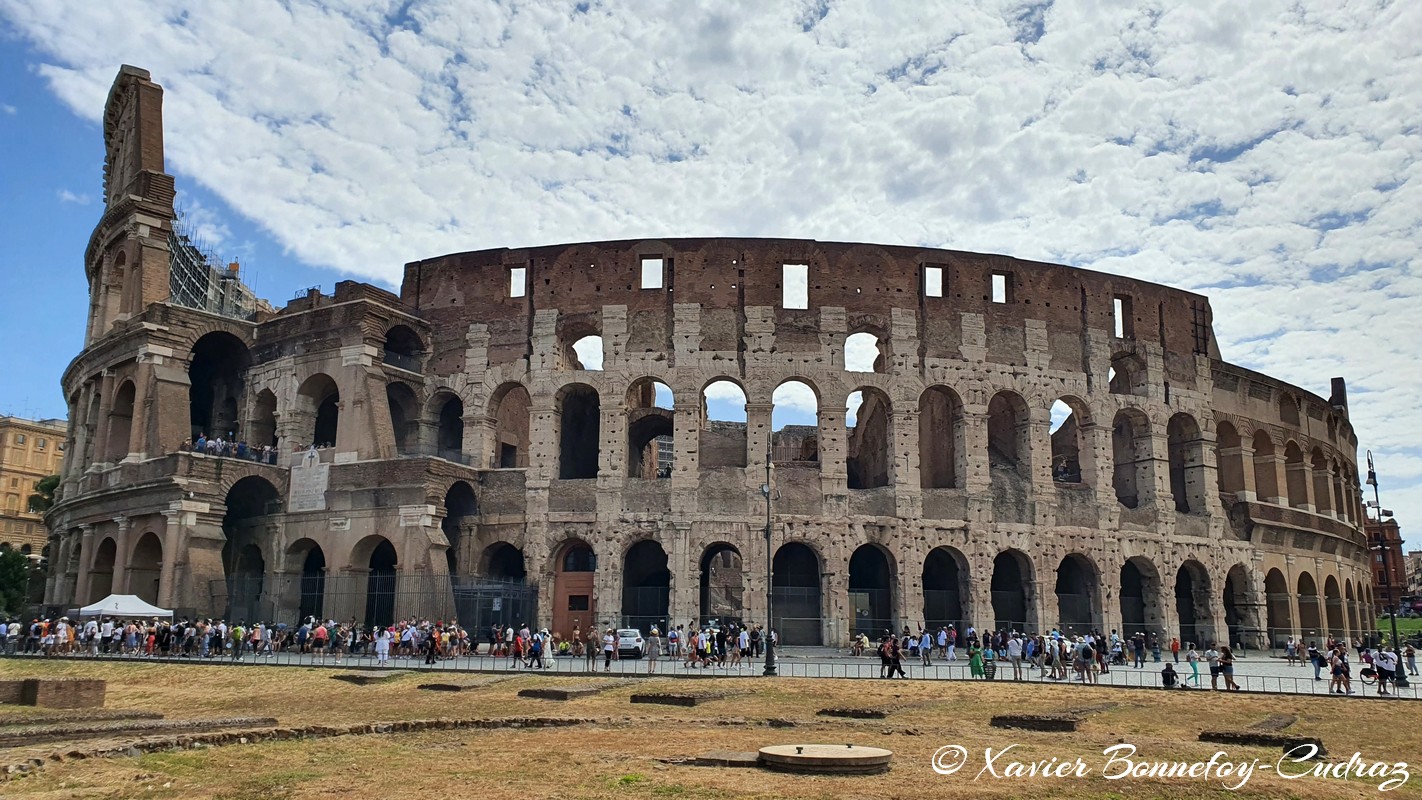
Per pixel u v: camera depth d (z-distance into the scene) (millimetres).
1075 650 54156
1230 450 88625
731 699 41688
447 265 80312
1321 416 100438
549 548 72875
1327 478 98938
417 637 63312
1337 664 48875
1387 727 38062
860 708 38062
